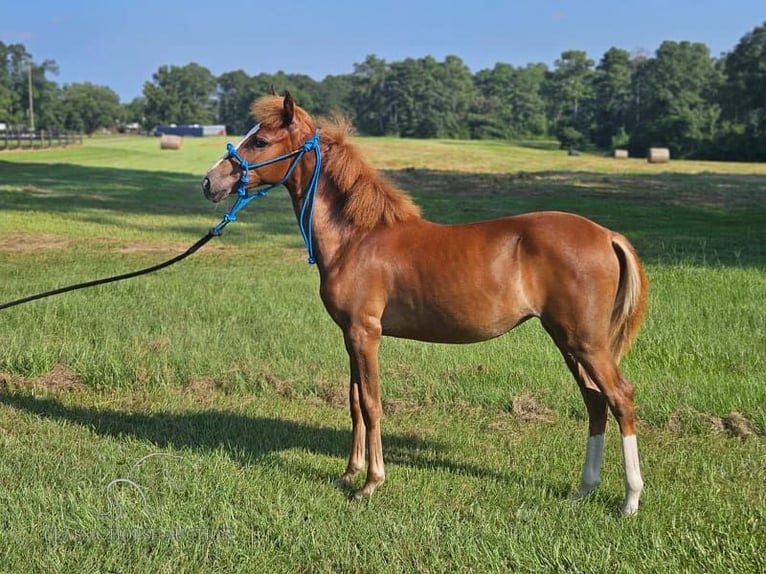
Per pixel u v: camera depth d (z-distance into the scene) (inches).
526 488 201.3
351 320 196.5
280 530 177.3
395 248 194.1
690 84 3671.3
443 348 319.6
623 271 185.0
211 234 220.7
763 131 2802.7
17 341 317.7
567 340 183.3
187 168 1612.9
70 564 163.2
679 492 197.0
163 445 235.9
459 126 4603.8
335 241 200.8
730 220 802.2
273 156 205.2
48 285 429.7
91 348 315.0
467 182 1295.5
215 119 5733.3
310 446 237.1
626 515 182.7
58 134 2655.0
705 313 348.8
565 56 5270.7
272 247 636.1
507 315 186.5
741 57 2854.3
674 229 720.3
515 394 271.1
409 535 174.1
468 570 160.2
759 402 254.1
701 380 276.5
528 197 1052.5
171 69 5590.6
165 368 297.4
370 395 196.5
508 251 185.2
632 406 182.9
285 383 288.5
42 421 254.1
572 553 164.1
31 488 197.3
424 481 206.2
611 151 3390.7
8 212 797.9
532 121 4623.5
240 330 341.1
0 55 4719.5
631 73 4033.0
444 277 187.2
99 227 728.3
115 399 282.8
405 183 1263.5
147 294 402.0
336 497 197.2
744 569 157.9
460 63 5280.5
